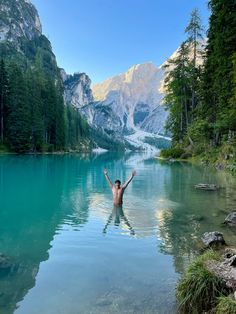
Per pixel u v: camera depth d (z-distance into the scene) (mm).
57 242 8484
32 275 6328
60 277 6246
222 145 36438
